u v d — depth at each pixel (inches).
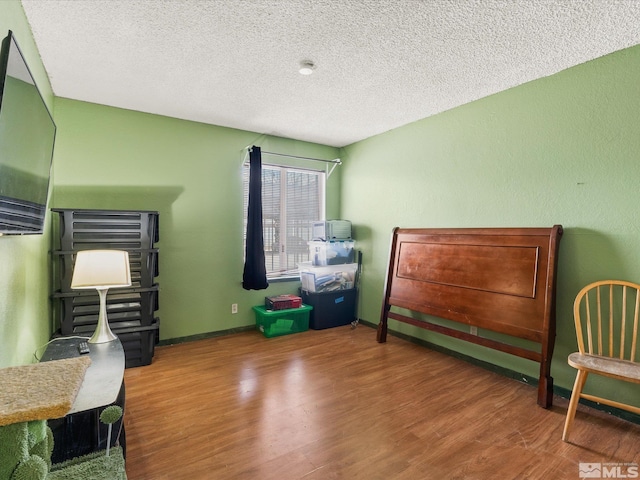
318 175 174.2
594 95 86.8
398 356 120.5
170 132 131.0
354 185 167.6
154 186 128.1
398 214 144.0
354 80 99.9
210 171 139.9
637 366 71.1
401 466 64.4
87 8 67.4
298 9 67.8
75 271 75.4
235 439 72.2
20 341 67.6
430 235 124.0
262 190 155.9
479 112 113.4
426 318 129.6
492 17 69.7
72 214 101.5
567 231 92.4
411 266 128.7
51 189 107.5
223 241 143.3
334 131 149.8
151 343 111.7
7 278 59.0
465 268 110.4
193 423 78.1
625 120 81.8
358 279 164.1
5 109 44.6
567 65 90.1
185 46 81.8
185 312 135.0
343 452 68.3
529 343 100.2
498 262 102.0
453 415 82.2
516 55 85.0
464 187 118.3
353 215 168.2
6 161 46.1
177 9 67.9
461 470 63.4
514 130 103.9
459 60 87.8
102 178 118.9
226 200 143.9
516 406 87.0
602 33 74.8
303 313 149.3
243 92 108.7
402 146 141.8
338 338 140.3
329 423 78.4
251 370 107.6
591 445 71.1
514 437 73.7
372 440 72.2
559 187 93.8
